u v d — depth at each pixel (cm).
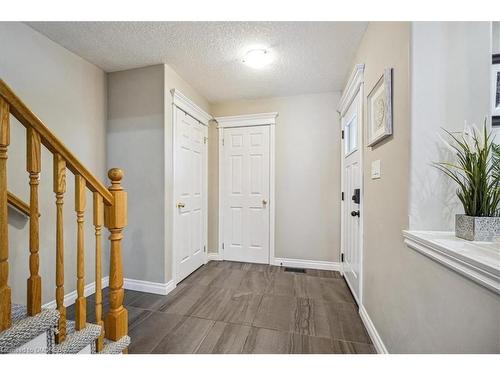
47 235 188
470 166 90
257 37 191
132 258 240
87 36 189
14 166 166
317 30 181
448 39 105
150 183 236
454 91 104
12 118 164
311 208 303
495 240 84
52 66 194
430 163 106
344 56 218
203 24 175
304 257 305
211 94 308
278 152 314
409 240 105
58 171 105
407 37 111
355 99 217
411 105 107
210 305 206
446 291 83
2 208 90
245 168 326
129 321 180
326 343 154
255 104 322
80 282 115
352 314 191
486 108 102
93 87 231
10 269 165
